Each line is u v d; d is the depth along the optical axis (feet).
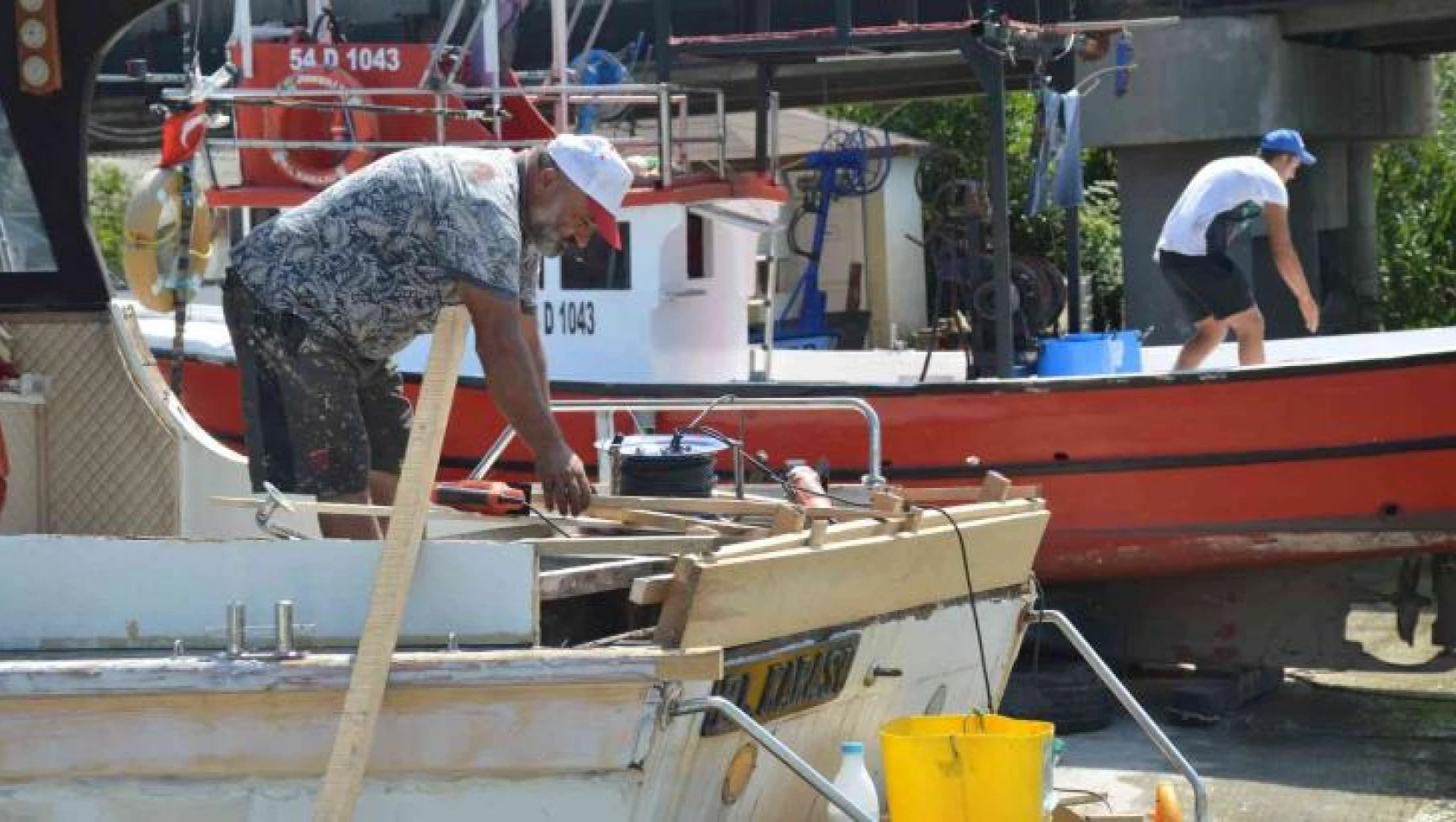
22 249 22.44
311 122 36.01
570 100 37.22
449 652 16.25
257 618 17.12
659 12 39.22
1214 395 36.70
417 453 16.38
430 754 16.28
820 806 20.48
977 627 21.13
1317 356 47.26
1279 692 39.63
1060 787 31.14
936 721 19.61
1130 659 39.09
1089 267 91.56
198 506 23.00
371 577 17.01
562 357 39.29
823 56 41.81
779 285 86.38
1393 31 78.07
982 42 37.99
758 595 17.53
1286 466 36.73
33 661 16.30
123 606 17.17
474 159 19.39
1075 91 43.16
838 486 25.03
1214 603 38.45
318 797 16.25
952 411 37.42
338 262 19.39
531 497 24.31
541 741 16.29
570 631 20.80
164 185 26.78
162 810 16.44
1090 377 36.94
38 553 17.21
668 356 38.93
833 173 50.55
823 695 19.47
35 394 22.58
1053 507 37.52
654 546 18.08
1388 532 36.50
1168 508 37.14
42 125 22.11
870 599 19.70
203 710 16.22
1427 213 97.25
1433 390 35.96
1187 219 40.60
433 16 55.83
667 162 37.73
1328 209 84.07
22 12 21.97
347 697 15.72
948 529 21.07
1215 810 30.42
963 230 44.16
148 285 26.91
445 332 16.66
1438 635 38.29
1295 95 75.36
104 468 22.80
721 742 17.74
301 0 52.65
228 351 38.60
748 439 38.14
